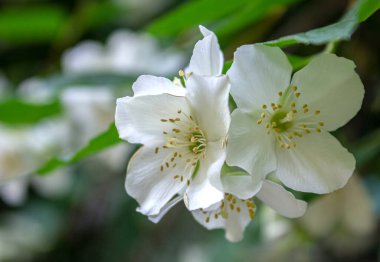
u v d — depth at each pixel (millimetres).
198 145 191
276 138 189
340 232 301
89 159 382
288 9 298
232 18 238
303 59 203
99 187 401
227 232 200
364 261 320
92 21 402
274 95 186
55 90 301
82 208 409
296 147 191
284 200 184
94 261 400
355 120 284
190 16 242
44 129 358
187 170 190
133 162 192
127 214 370
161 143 192
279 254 326
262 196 187
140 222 369
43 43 422
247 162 182
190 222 374
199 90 182
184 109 188
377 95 285
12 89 421
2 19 384
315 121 191
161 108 189
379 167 269
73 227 412
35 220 426
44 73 404
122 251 378
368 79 286
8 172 360
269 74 185
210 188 182
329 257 320
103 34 408
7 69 430
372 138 257
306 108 190
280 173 190
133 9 397
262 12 238
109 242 386
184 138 191
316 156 190
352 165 188
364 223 280
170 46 322
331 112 190
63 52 405
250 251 338
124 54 348
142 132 190
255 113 186
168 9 387
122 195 369
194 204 181
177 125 190
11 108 300
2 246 418
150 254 376
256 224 316
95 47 366
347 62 186
